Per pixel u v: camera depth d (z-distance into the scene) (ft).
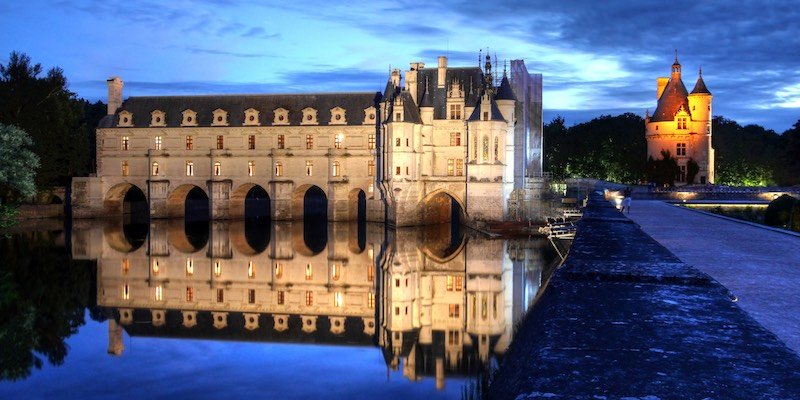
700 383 17.94
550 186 372.38
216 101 402.93
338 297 180.96
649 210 224.53
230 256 250.16
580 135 553.23
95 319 155.12
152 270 219.20
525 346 36.47
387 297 177.37
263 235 319.47
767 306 60.44
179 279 204.74
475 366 118.62
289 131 384.47
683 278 39.24
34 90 380.99
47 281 197.26
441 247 269.23
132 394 103.45
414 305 166.61
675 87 455.22
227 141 392.88
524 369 21.42
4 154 248.93
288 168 385.91
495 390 38.47
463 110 346.95
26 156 253.65
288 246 278.05
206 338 141.08
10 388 105.70
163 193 396.57
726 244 111.55
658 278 39.45
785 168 464.24
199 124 395.96
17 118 374.02
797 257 94.17
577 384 17.88
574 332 24.34
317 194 490.90
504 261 230.07
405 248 267.59
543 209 338.34
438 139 349.82
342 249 267.59
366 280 202.28
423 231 328.70
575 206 355.15
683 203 319.47
